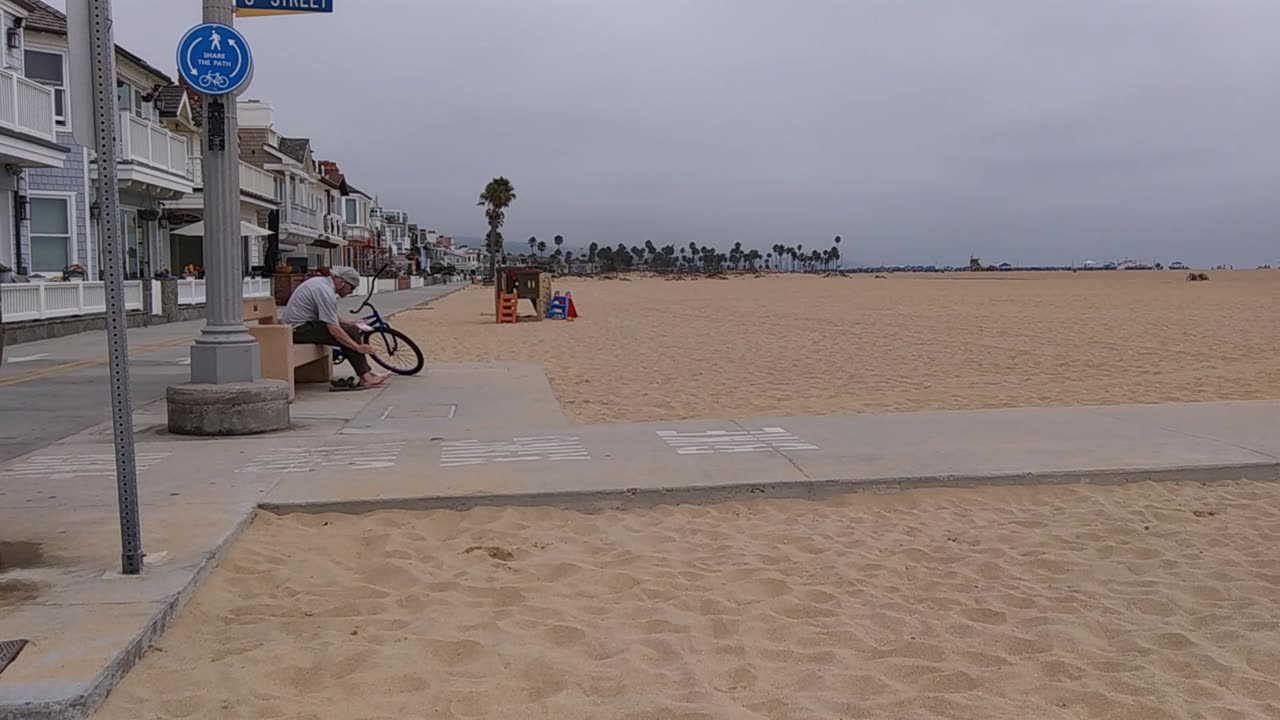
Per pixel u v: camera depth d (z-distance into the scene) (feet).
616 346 64.59
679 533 19.83
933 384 44.32
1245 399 38.65
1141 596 16.47
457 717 11.94
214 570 16.72
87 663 12.18
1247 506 21.74
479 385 40.19
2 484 21.94
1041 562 18.20
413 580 16.85
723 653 14.07
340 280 39.75
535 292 94.99
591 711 12.15
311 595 16.07
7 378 42.45
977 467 23.54
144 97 98.27
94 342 61.67
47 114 70.28
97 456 25.14
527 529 19.90
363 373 39.17
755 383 44.29
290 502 20.34
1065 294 170.60
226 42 28.63
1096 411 31.60
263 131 160.35
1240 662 13.85
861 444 26.32
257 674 12.89
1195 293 172.45
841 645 14.43
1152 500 22.26
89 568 15.85
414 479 22.33
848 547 19.03
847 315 103.35
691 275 517.96
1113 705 12.48
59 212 81.82
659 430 28.66
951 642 14.56
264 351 34.53
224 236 29.35
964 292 186.19
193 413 27.76
